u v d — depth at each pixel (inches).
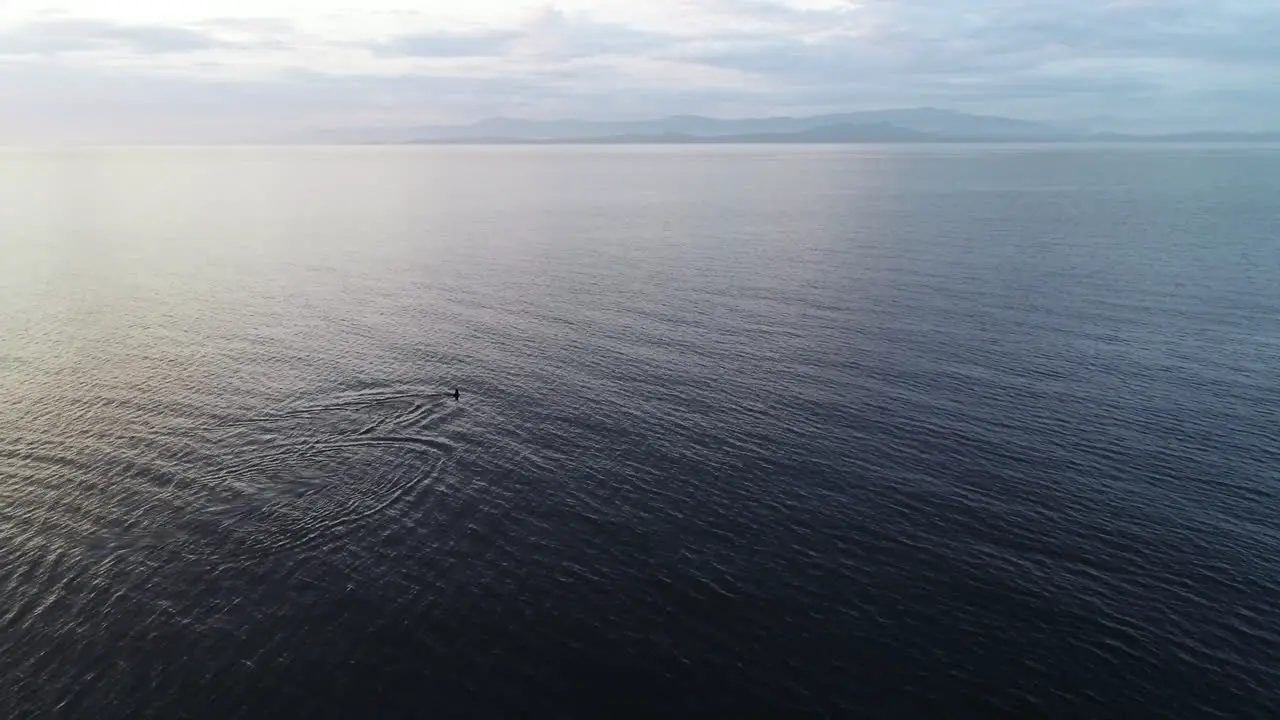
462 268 3882.9
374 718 1098.1
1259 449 1825.8
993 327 2738.7
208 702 1120.8
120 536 1496.1
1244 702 1128.8
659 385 2242.9
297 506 1612.9
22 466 1752.0
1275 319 2787.9
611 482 1718.8
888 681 1169.4
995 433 1924.2
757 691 1149.7
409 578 1391.5
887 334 2674.7
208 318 2945.4
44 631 1244.5
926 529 1539.1
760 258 4055.1
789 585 1379.2
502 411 2079.2
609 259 4092.0
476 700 1129.4
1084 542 1492.4
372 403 2128.4
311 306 3125.0
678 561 1445.6
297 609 1309.1
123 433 1930.4
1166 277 3454.7
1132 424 1961.1
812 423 1989.4
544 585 1376.7
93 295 3284.9
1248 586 1365.7
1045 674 1181.7
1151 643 1238.9
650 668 1190.3
